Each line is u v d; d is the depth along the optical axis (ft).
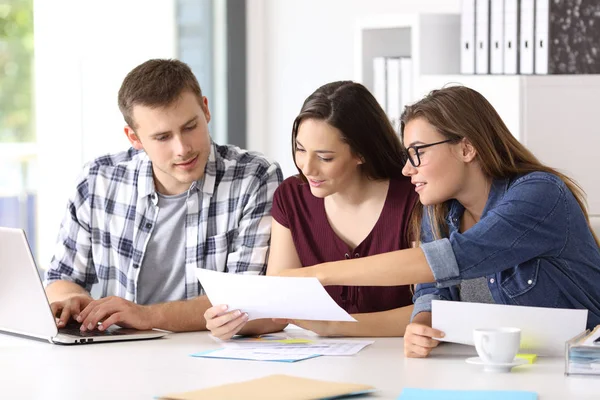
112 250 9.71
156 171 9.50
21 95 16.49
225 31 18.43
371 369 6.68
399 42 15.01
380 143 8.50
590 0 11.95
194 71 18.30
